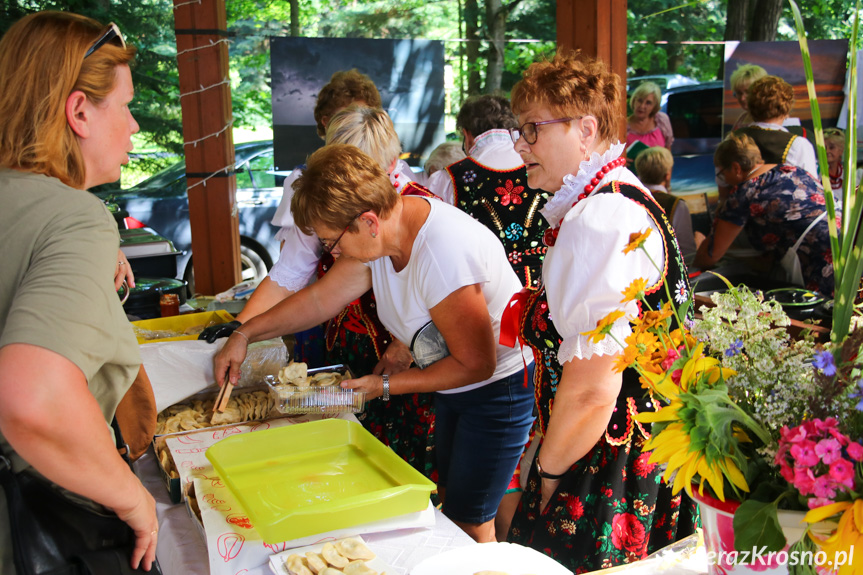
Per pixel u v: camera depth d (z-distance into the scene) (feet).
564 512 4.75
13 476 3.18
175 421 5.83
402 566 4.05
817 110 2.73
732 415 2.76
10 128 3.23
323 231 5.38
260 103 23.72
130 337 3.42
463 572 3.65
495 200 7.59
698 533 4.04
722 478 2.85
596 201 4.32
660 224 4.36
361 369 7.54
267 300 7.58
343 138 6.52
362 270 6.38
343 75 8.06
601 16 11.31
